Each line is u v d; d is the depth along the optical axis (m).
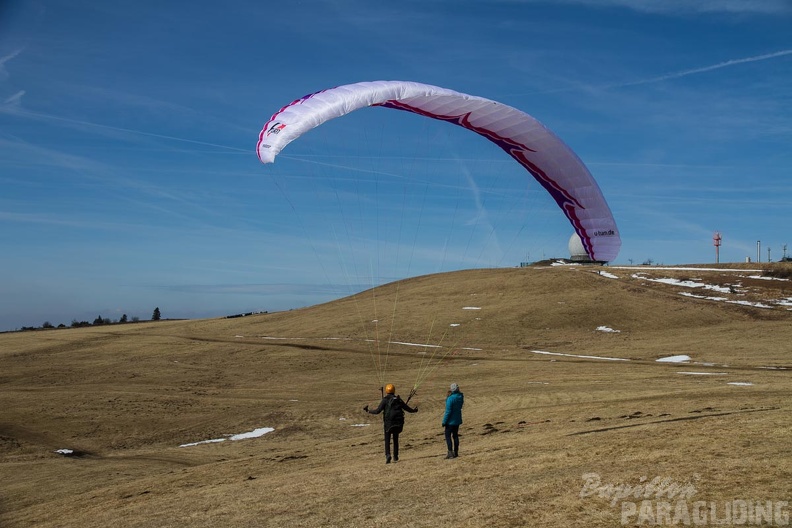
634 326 61.34
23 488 21.53
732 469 10.65
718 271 77.94
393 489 12.70
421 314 72.12
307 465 18.66
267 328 77.44
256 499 13.72
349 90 19.28
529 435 18.42
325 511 11.70
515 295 75.88
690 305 66.50
